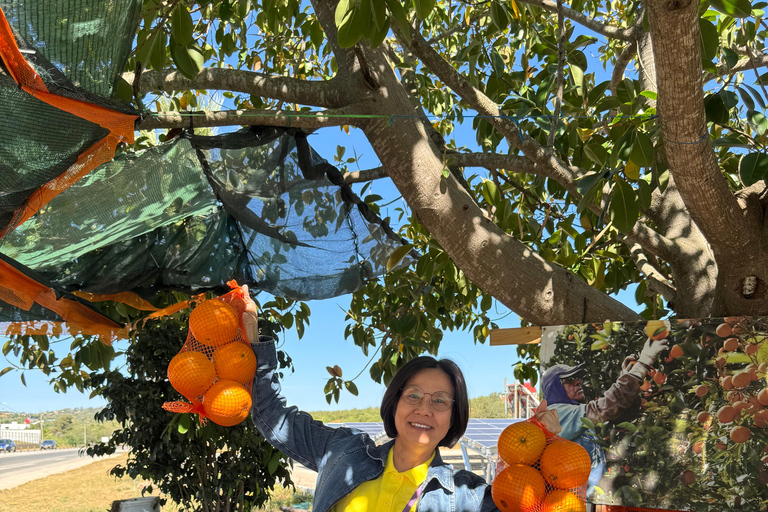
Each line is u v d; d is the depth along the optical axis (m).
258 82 2.86
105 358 4.67
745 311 2.38
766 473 2.04
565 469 1.69
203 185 2.97
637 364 2.28
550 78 3.07
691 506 2.13
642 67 3.34
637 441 2.23
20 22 1.50
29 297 2.91
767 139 2.37
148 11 2.45
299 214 3.05
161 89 2.85
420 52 3.05
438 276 4.43
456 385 1.83
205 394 1.90
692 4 1.56
